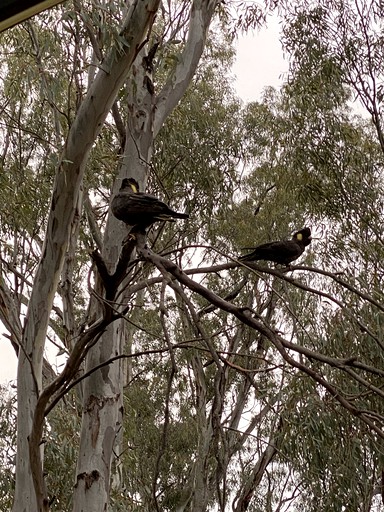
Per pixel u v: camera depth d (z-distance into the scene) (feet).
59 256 21.98
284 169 39.83
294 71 37.17
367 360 27.58
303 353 15.96
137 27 20.44
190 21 27.68
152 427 44.86
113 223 23.71
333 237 35.47
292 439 26.17
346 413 26.09
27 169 32.91
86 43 27.68
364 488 29.01
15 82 31.17
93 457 23.68
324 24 36.73
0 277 27.89
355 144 37.42
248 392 39.63
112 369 24.09
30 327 22.50
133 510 29.22
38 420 17.56
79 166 21.01
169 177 37.50
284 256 20.83
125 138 25.98
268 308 37.37
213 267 21.09
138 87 25.79
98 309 23.79
